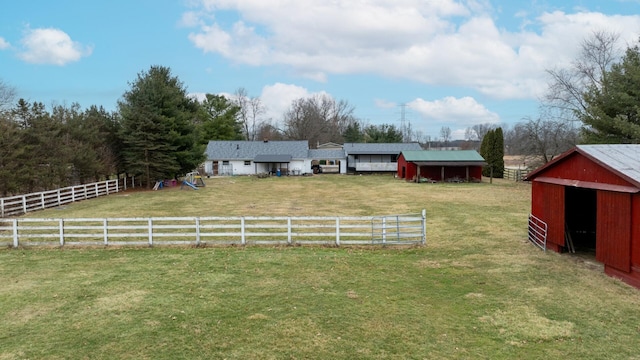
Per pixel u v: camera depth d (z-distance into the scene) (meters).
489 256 13.72
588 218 17.06
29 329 8.06
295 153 59.62
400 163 50.75
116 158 36.03
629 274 10.56
